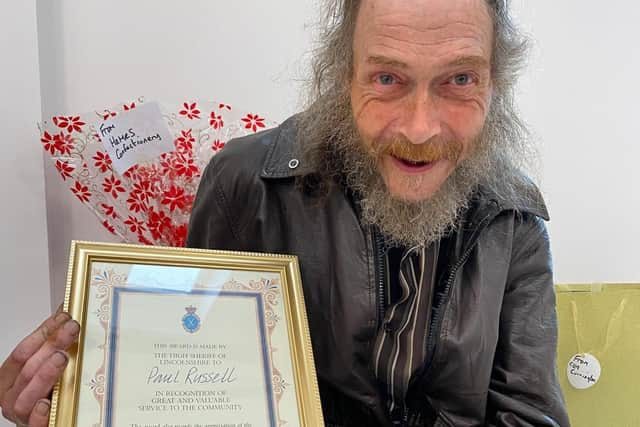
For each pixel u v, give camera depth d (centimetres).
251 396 66
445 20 65
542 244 93
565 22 160
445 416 88
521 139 88
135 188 105
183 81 132
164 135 105
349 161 84
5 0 108
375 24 68
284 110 140
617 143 167
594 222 168
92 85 125
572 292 115
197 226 93
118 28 126
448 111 71
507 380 86
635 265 168
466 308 85
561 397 86
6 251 111
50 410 59
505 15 76
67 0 122
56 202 122
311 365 71
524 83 157
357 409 91
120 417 61
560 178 164
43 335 64
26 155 111
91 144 104
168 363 65
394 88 71
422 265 86
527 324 89
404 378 87
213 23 133
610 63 164
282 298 75
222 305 72
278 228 88
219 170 92
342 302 83
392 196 80
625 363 114
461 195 83
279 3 138
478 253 86
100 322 66
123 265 70
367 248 84
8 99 109
